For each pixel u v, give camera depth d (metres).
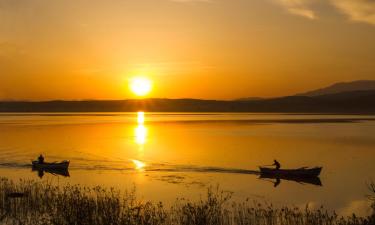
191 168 53.22
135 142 88.38
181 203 33.78
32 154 67.81
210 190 39.88
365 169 53.59
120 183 43.09
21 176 47.81
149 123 180.12
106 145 82.00
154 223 24.56
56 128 139.12
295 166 56.31
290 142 88.88
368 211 32.41
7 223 25.58
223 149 74.94
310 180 46.28
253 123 178.50
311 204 35.34
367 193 39.16
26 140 92.94
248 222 25.91
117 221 23.98
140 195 37.12
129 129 135.00
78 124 168.38
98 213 25.28
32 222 25.66
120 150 73.25
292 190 40.72
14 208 27.95
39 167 52.91
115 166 54.84
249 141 91.44
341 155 67.88
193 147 78.38
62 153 68.94
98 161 59.56
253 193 39.41
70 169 52.66
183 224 24.59
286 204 35.03
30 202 29.61
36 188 32.81
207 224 24.55
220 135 108.50
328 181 45.66
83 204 26.42
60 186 40.56
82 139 95.75
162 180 45.06
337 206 34.59
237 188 41.44
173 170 51.78
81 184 42.47
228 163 57.69
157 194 37.78
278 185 43.25
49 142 88.06
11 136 103.81
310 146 81.06
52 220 24.97
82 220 24.03
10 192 32.47
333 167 55.47
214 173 49.88
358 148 77.88
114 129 134.88
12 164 57.25
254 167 54.69
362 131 124.56
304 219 26.08
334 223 25.77
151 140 93.19
